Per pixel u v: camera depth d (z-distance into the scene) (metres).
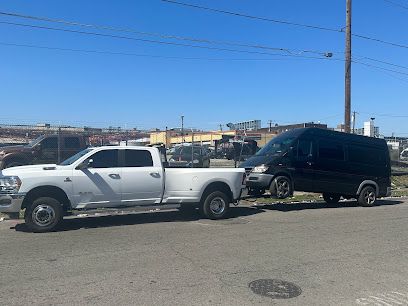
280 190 13.99
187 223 11.20
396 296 5.79
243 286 6.08
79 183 10.38
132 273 6.62
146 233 9.75
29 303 5.33
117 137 31.69
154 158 11.33
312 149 14.74
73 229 10.26
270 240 9.10
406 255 8.02
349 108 23.33
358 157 15.69
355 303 5.51
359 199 15.69
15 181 9.83
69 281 6.20
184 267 6.97
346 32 23.41
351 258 7.72
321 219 12.16
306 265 7.21
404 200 18.64
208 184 11.84
